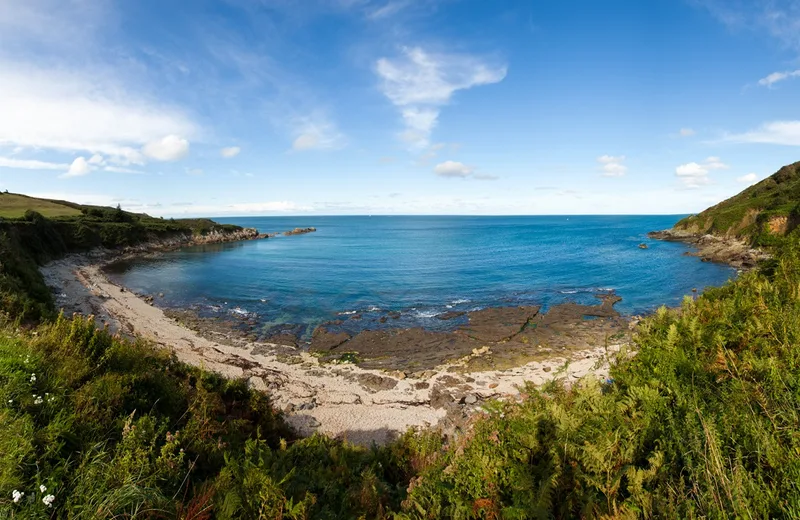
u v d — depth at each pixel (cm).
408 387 1590
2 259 2244
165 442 575
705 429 360
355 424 1297
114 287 3619
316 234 13388
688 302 875
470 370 1745
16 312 1341
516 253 6331
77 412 534
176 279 4175
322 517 488
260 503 466
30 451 426
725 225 5762
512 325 2353
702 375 525
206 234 9225
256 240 10238
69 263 4872
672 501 326
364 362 1886
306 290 3556
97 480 419
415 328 2383
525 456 462
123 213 7606
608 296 3027
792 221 4262
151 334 2244
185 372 1005
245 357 1941
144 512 394
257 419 980
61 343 758
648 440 429
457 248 7531
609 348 1950
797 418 373
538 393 638
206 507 432
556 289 3356
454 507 431
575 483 404
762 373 479
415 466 805
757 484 314
